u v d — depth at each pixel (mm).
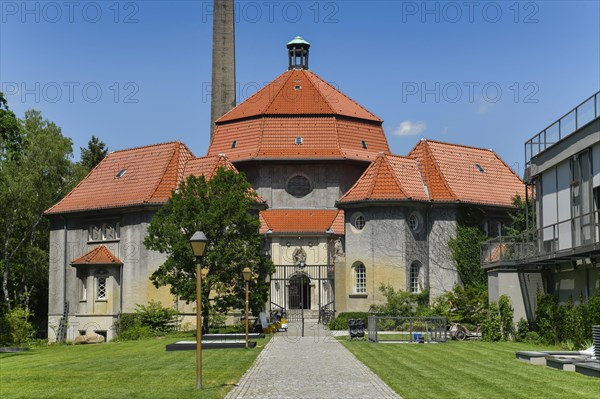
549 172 37594
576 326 30578
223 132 64625
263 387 20016
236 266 44219
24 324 53188
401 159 54688
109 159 63156
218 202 44000
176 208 43938
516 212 56219
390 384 20109
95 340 55125
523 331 36500
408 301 49562
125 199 56938
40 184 71312
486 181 57125
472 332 40156
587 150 32531
